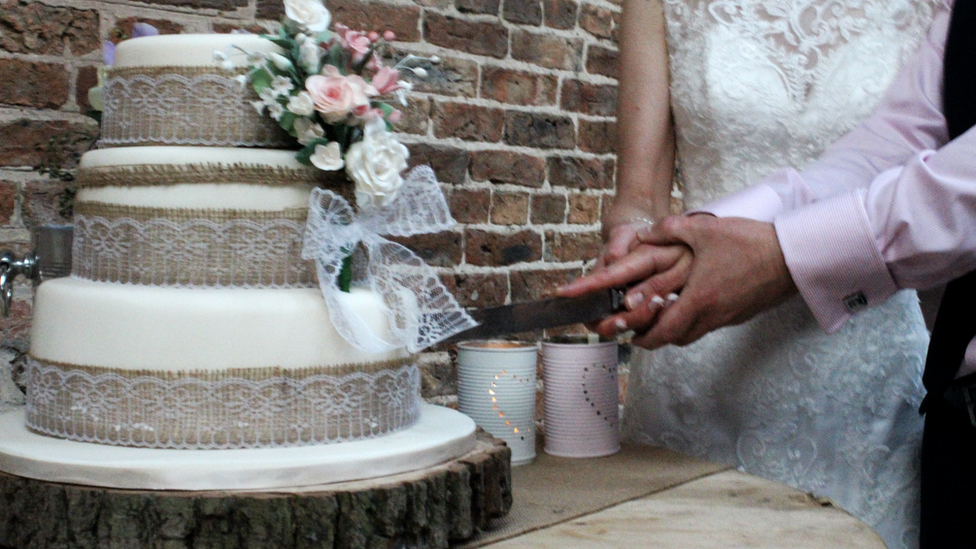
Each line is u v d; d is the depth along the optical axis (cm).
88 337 82
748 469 116
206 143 86
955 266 81
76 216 92
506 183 175
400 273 92
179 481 73
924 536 93
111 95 91
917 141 103
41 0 127
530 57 177
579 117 186
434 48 163
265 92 83
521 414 116
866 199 84
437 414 103
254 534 72
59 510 73
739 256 86
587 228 190
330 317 83
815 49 109
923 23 107
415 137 162
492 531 89
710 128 114
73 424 83
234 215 83
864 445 108
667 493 103
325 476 77
